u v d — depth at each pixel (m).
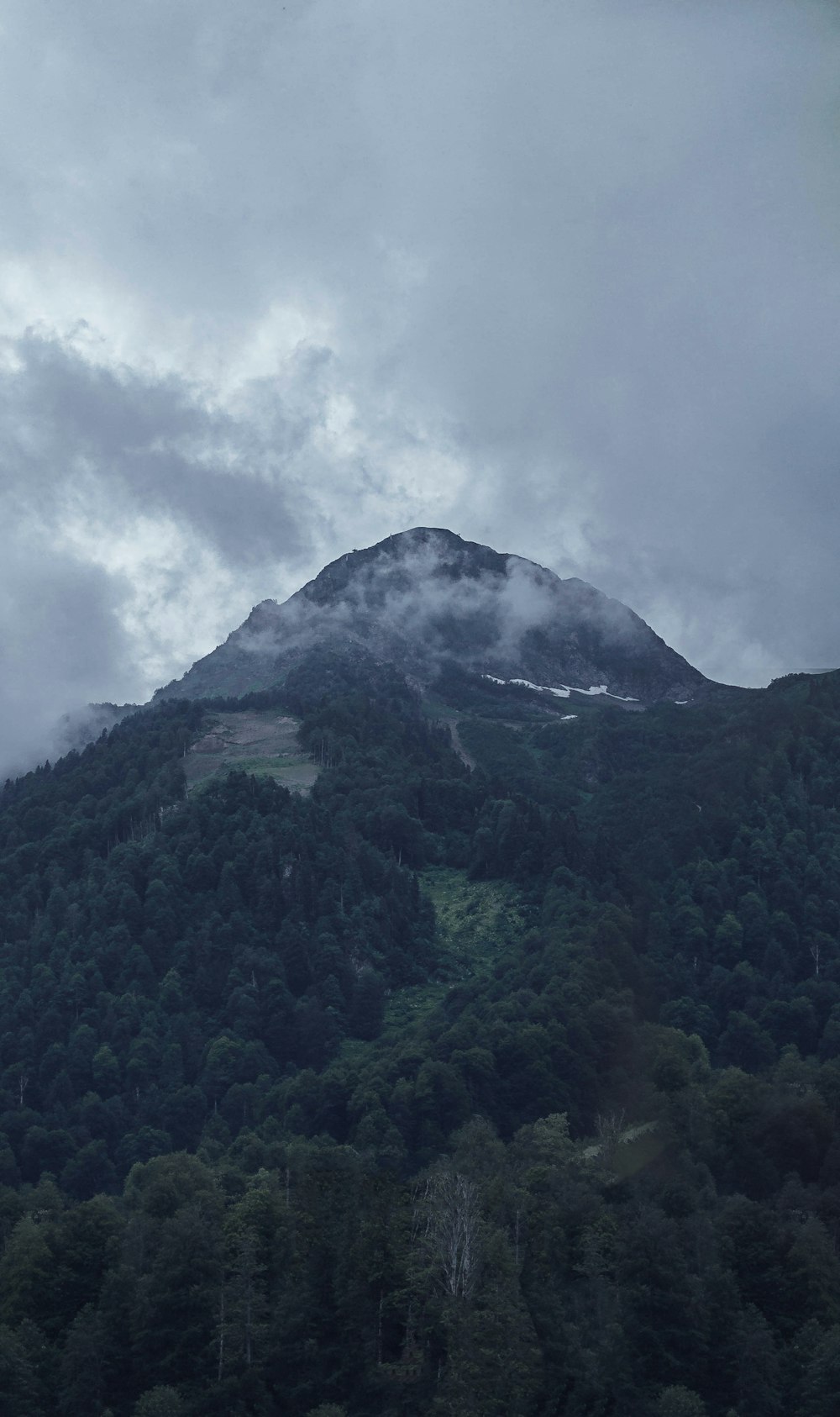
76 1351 147.12
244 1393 146.25
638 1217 161.62
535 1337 144.12
